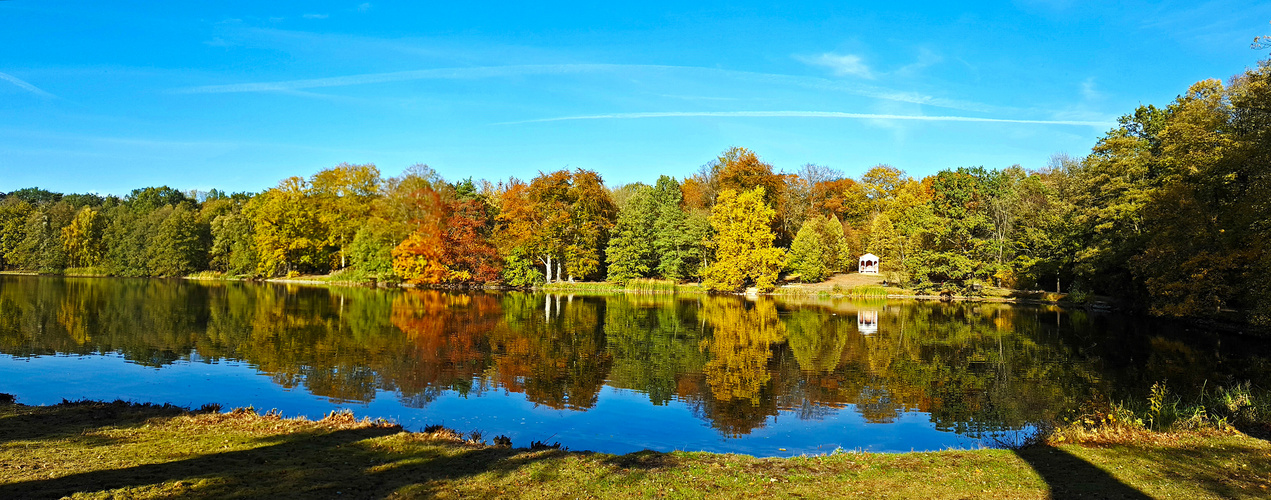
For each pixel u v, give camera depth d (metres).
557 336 28.66
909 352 25.47
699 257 65.62
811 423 14.95
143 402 14.96
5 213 81.06
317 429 11.55
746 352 25.12
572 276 64.12
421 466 9.36
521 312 38.84
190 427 11.34
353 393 16.80
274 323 31.12
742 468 9.62
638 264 63.56
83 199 110.44
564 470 9.31
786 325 34.12
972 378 20.44
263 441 10.55
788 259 61.69
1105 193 39.56
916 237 56.69
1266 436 11.77
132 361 20.50
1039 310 43.97
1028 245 56.25
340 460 9.53
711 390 18.33
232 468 8.83
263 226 66.62
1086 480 9.06
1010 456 10.41
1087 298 46.81
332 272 68.38
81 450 9.47
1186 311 29.80
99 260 77.94
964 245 57.88
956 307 46.09
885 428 14.62
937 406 16.75
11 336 25.38
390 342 25.77
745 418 15.31
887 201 75.94
